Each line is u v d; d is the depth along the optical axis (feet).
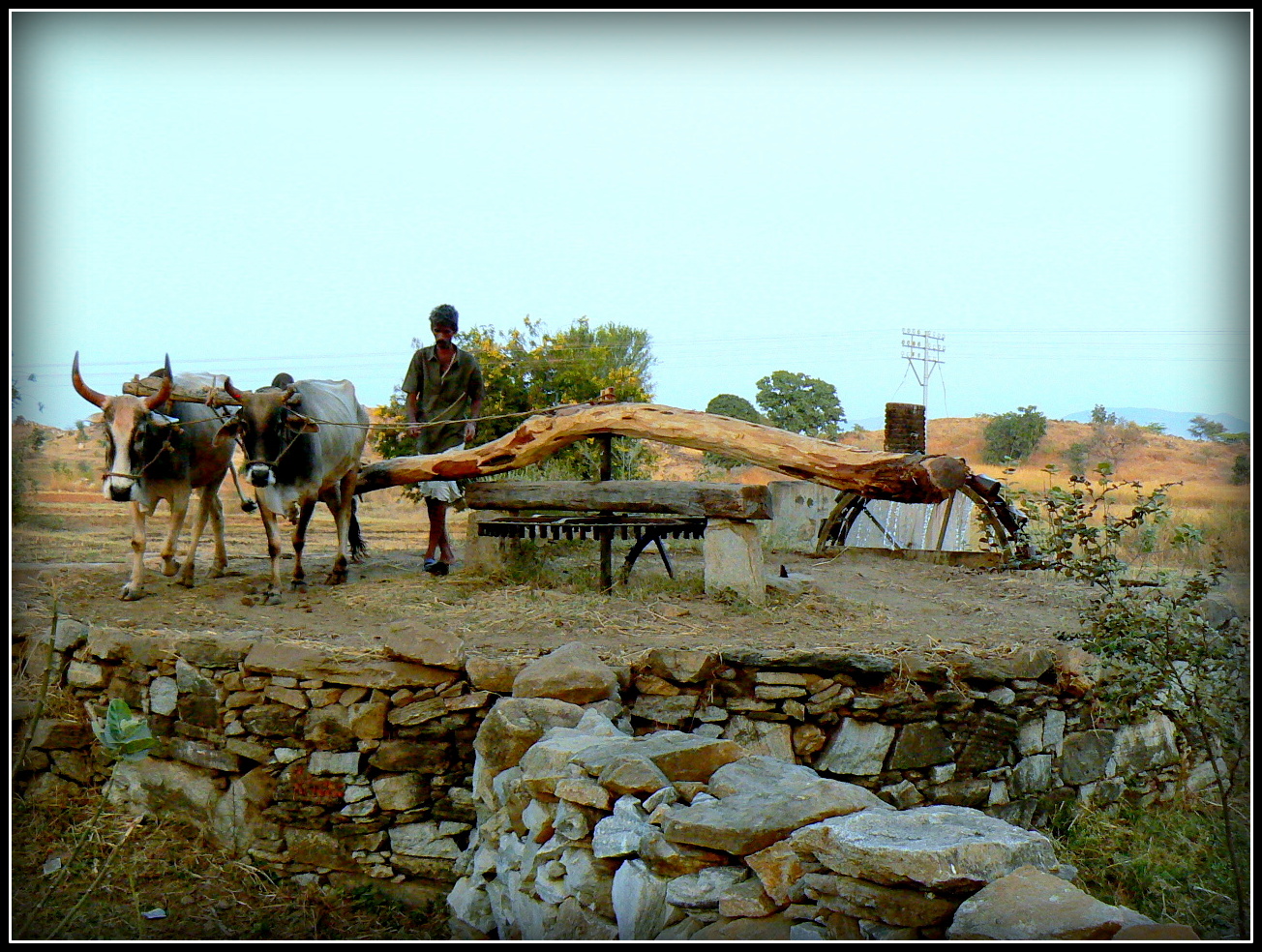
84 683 23.53
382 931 18.28
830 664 19.48
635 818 12.93
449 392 31.17
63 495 55.42
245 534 46.37
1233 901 16.98
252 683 20.97
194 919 18.56
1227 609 22.66
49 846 21.25
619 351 63.00
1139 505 20.44
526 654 20.36
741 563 24.70
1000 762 20.58
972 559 32.65
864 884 10.20
